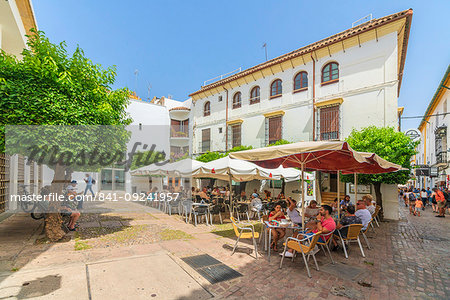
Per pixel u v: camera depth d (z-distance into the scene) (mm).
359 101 12875
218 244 6102
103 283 3734
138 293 3484
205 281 3965
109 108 6059
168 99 24812
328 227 5027
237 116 18531
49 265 4355
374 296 3633
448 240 7250
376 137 10180
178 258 4953
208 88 20484
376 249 6125
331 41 13594
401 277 4375
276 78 16469
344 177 10859
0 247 5352
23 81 4883
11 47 9992
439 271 4695
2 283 3629
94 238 6285
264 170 9734
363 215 6215
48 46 5633
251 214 11000
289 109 15633
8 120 4613
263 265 4746
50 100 4988
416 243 6824
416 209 12875
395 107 11820
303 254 4352
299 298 3520
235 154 5902
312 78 14703
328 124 13859
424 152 29656
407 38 13109
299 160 5812
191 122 22719
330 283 4031
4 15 8125
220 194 12633
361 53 12953
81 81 5926
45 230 6375
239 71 19641
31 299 3195
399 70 16031
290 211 6484
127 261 4684
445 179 19141
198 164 10102
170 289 3646
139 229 7484
